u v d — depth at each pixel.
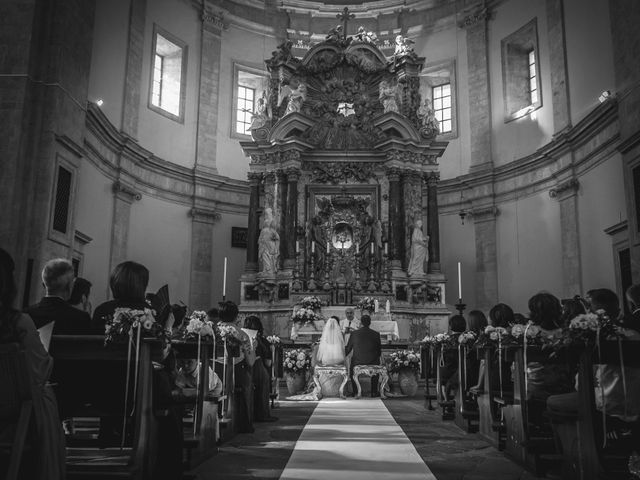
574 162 16.02
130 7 17.47
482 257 19.23
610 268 14.26
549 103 17.55
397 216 17.55
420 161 18.16
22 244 11.08
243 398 6.88
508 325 6.31
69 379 4.05
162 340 3.99
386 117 17.73
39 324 4.07
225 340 6.00
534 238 17.69
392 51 21.84
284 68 18.84
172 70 19.64
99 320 4.17
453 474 4.67
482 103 19.97
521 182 18.33
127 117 17.16
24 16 11.61
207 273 19.45
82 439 4.80
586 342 3.88
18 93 11.32
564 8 16.86
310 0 22.39
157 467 4.32
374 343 11.67
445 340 8.14
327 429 7.18
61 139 11.84
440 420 8.11
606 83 14.68
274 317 16.80
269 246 17.34
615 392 3.89
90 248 15.17
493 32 20.08
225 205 20.25
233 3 21.33
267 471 4.75
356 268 17.44
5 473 2.96
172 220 18.95
